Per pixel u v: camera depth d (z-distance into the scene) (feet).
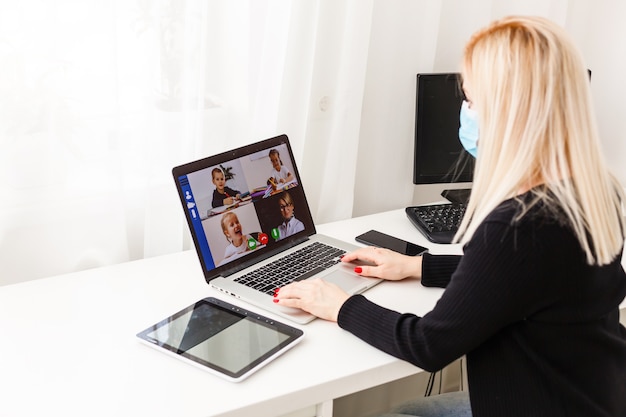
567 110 3.22
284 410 3.39
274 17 4.87
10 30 4.15
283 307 4.05
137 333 3.76
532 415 3.39
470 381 3.59
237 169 4.54
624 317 4.88
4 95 4.23
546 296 3.23
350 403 6.29
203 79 4.75
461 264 3.37
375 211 6.06
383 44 5.57
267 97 5.06
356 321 3.76
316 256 4.66
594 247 3.21
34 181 4.46
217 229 4.37
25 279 4.64
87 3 4.29
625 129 6.37
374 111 5.76
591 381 3.42
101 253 4.76
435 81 5.54
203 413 3.21
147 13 4.52
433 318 3.44
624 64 6.23
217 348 3.64
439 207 5.52
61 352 3.62
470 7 5.86
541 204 3.19
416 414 4.53
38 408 3.21
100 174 4.61
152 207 4.85
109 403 3.25
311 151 5.60
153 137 4.72
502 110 3.29
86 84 4.43
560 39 3.27
